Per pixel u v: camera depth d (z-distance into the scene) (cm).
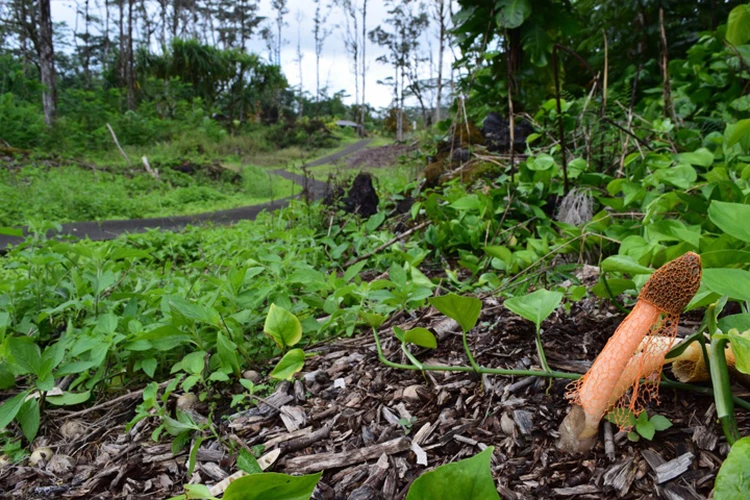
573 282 298
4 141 1894
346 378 235
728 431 142
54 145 1998
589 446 163
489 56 787
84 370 228
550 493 153
